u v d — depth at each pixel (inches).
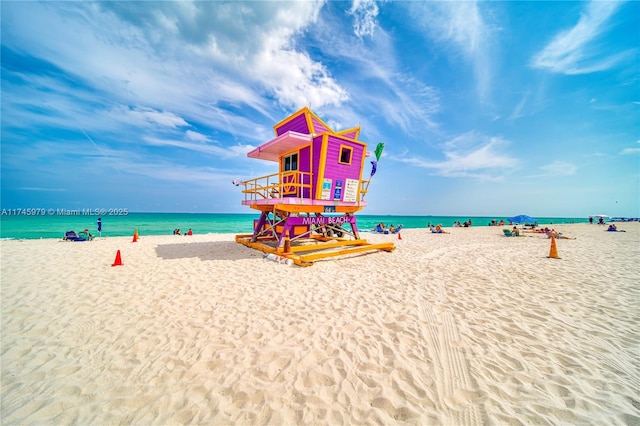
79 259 373.7
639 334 165.2
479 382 117.6
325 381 117.1
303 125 441.7
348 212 465.4
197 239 660.1
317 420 96.0
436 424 94.0
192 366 127.2
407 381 117.9
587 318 188.7
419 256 431.2
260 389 111.5
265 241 562.6
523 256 442.6
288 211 398.9
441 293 239.5
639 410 102.3
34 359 132.3
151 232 1133.7
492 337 159.3
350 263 364.2
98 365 128.0
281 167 510.3
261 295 226.2
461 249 522.3
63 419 96.0
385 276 296.2
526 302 219.1
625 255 447.5
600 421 96.7
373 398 107.2
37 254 412.5
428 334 161.5
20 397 106.4
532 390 113.3
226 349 142.3
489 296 233.0
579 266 359.6
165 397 106.7
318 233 585.9
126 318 179.8
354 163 447.2
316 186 405.1
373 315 188.2
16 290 235.6
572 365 132.1
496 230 1138.7
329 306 203.6
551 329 171.0
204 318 180.4
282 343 148.6
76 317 180.9
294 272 306.2
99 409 100.8
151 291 234.5
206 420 95.6
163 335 156.9
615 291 248.8
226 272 301.7
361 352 140.4
